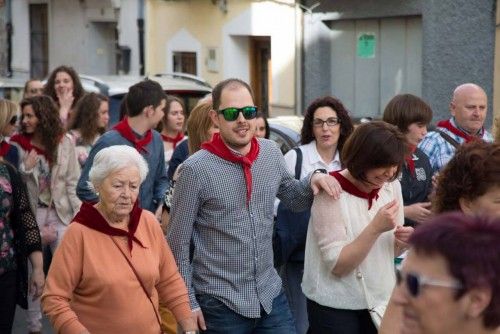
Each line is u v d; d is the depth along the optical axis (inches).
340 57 792.9
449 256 117.2
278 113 844.0
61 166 370.3
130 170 228.2
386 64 753.6
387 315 175.2
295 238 291.9
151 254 234.4
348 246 236.2
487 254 116.3
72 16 1212.5
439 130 351.3
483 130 354.3
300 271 300.7
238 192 245.9
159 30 1013.2
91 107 417.7
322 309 243.8
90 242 228.2
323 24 797.2
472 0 683.4
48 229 367.6
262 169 249.3
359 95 779.4
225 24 895.1
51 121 365.7
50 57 1251.8
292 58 818.8
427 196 312.2
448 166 189.6
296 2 807.7
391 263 242.8
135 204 234.4
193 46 951.6
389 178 234.4
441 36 695.1
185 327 238.8
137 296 229.9
